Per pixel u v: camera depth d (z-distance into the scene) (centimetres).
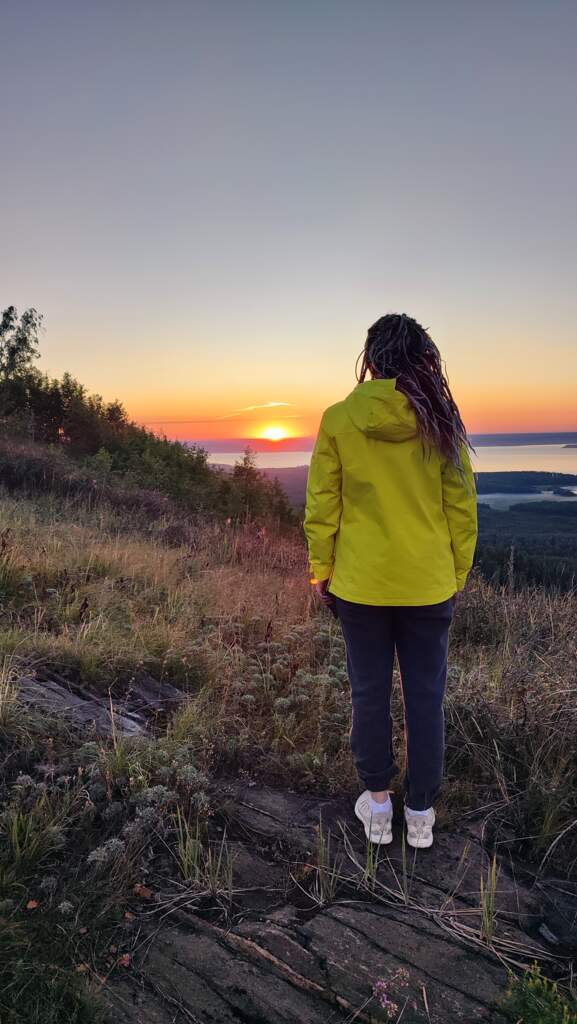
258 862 234
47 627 415
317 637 452
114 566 577
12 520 717
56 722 284
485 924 201
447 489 225
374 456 218
